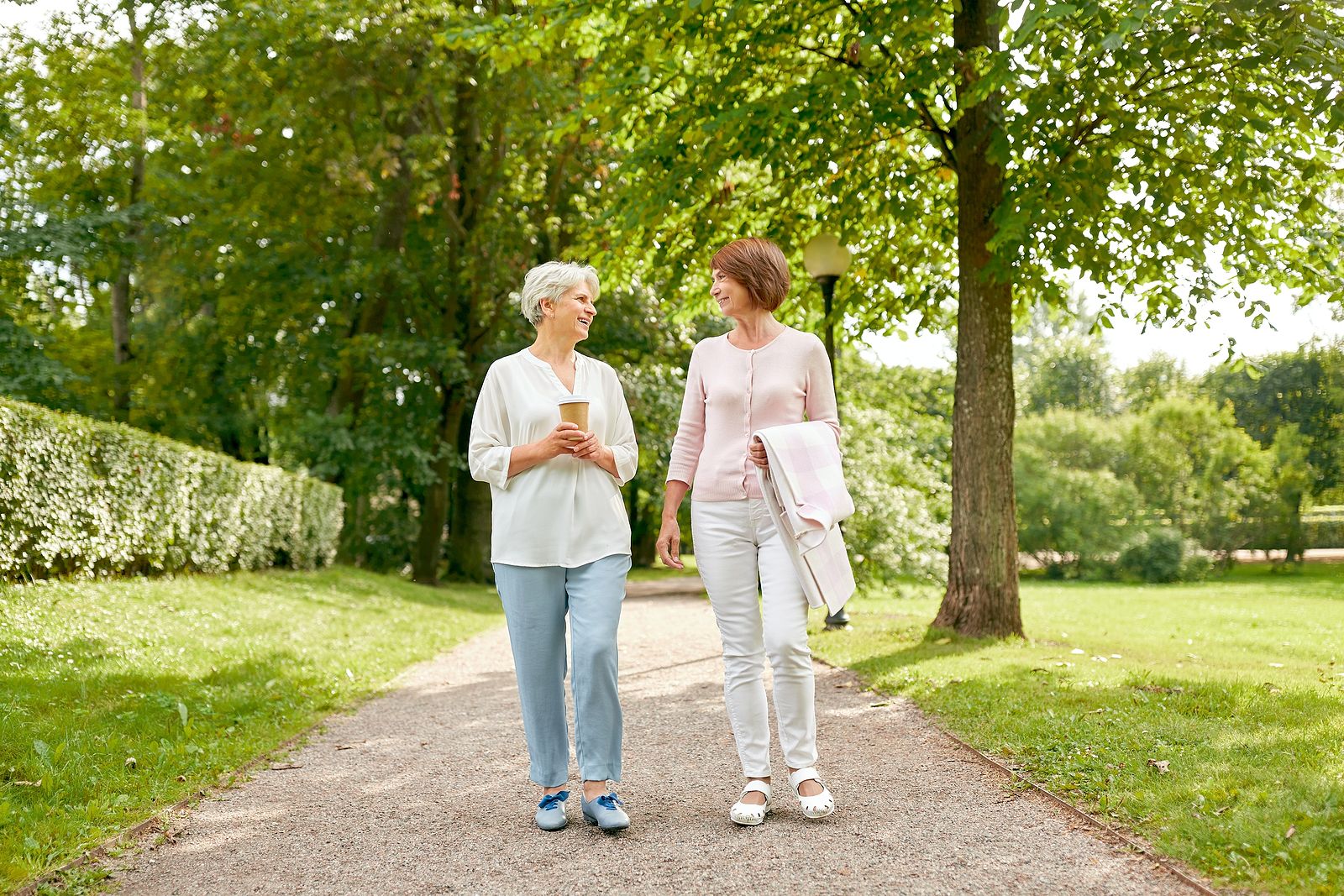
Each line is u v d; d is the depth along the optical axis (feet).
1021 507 103.55
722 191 32.71
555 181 59.21
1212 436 108.27
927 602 55.16
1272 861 8.96
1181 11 21.27
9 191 60.08
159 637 24.30
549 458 11.47
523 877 9.79
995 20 22.04
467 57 56.44
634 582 84.48
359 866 10.26
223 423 65.98
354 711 20.08
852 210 31.42
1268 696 17.48
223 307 64.23
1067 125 25.80
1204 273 28.37
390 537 77.25
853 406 57.06
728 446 12.05
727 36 28.35
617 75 28.81
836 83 24.89
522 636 11.51
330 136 56.34
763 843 10.54
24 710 15.57
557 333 12.19
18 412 25.66
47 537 26.86
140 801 12.33
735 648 11.82
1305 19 21.36
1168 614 48.65
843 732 16.47
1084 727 14.99
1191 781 11.66
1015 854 9.89
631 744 16.17
